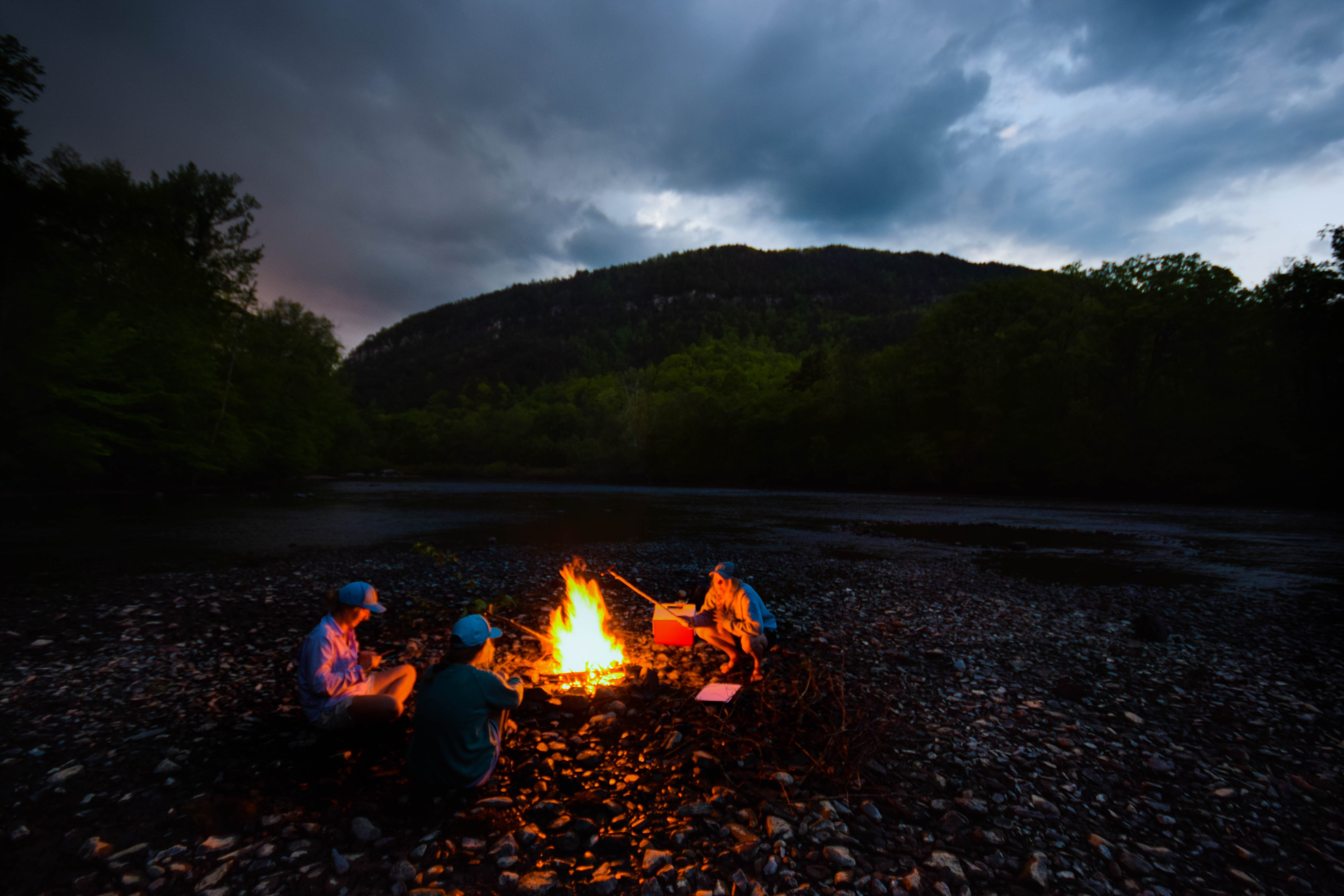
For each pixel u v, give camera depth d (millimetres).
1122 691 6023
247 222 41562
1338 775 4484
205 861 3172
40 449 25953
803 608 9273
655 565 13367
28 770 4098
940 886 3086
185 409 33531
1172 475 38406
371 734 4672
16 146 26469
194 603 9062
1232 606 10055
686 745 4484
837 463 58656
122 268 31891
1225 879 3328
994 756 4566
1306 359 35594
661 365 157875
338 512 25172
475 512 27281
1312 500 33875
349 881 3027
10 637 7184
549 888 2961
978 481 48125
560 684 5730
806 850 3361
